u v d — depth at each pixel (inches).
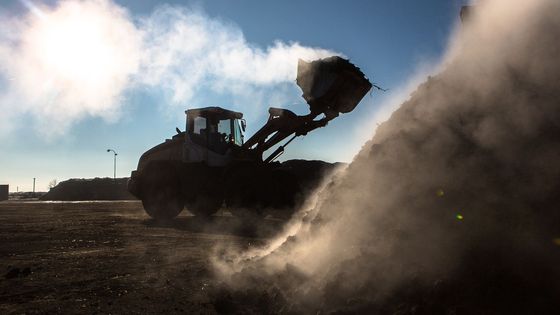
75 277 217.0
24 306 169.3
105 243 341.1
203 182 566.6
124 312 160.2
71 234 405.4
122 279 211.5
